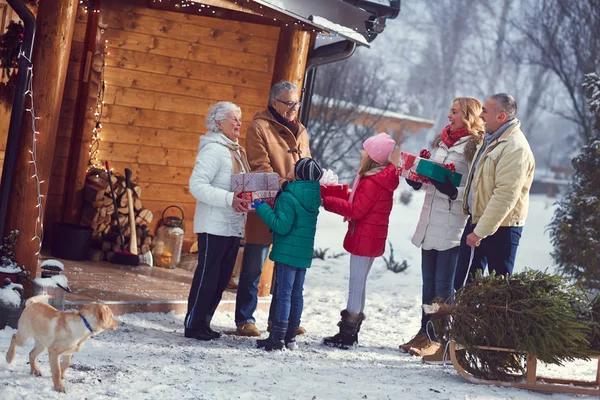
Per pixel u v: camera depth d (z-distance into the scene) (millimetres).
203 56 9031
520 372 5633
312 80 8117
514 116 5980
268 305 7520
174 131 9117
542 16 26609
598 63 21781
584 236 9211
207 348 5793
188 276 8234
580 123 22578
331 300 8680
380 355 6191
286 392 4785
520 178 5797
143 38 8789
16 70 7555
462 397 4945
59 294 5891
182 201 9281
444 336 5523
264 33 9219
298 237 5934
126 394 4418
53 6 5816
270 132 6320
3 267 5785
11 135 5801
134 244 8469
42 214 5980
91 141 8656
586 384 5477
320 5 6957
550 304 5312
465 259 6250
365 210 6098
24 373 4586
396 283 10477
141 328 6188
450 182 5992
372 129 19844
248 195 5875
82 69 8578
